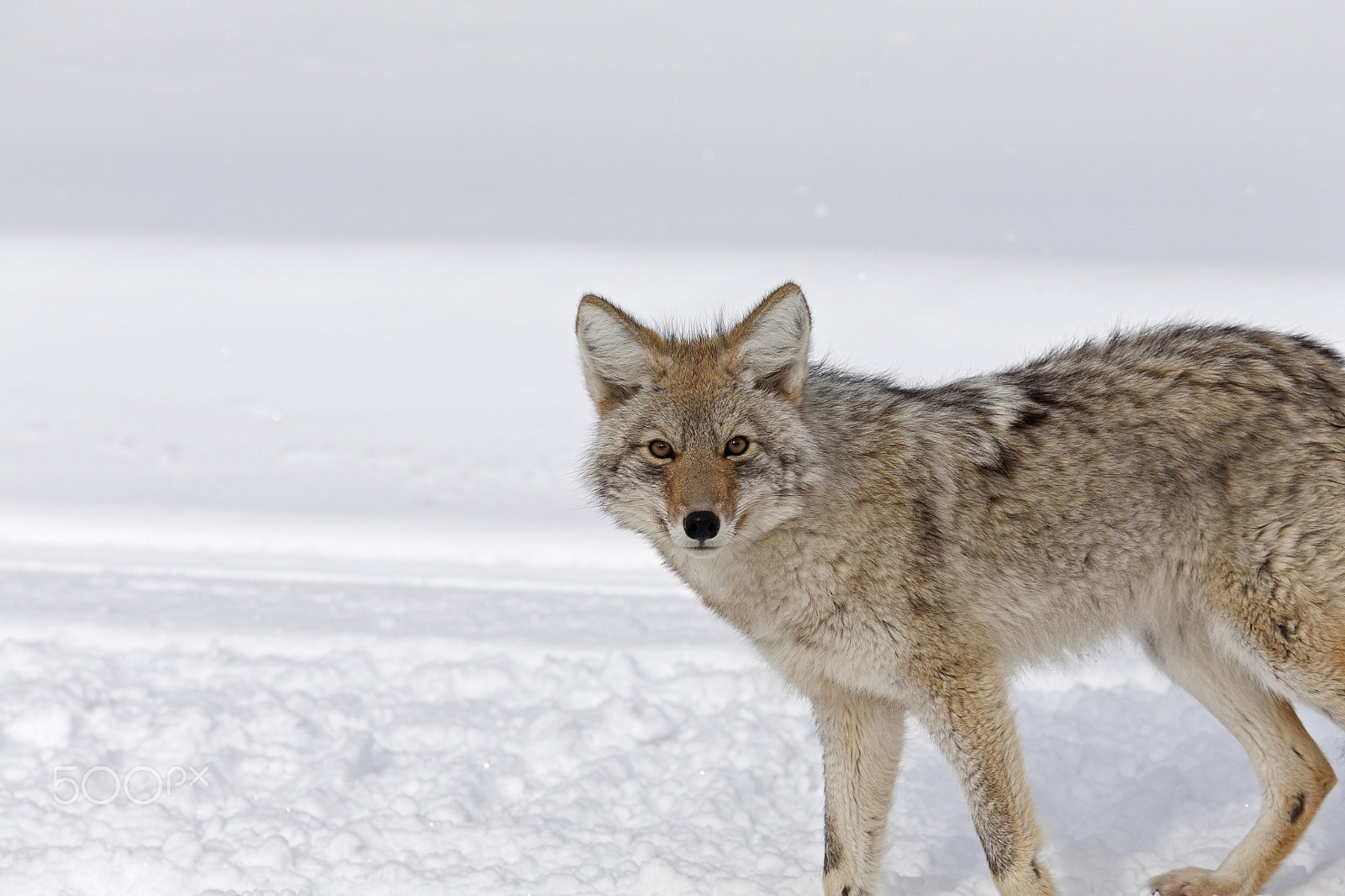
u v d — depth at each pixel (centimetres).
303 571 1630
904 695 797
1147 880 853
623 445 810
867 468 794
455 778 1002
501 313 3566
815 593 790
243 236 5028
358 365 3036
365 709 1138
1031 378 877
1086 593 834
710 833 924
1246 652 817
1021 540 816
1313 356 855
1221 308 3266
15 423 2506
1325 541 786
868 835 825
